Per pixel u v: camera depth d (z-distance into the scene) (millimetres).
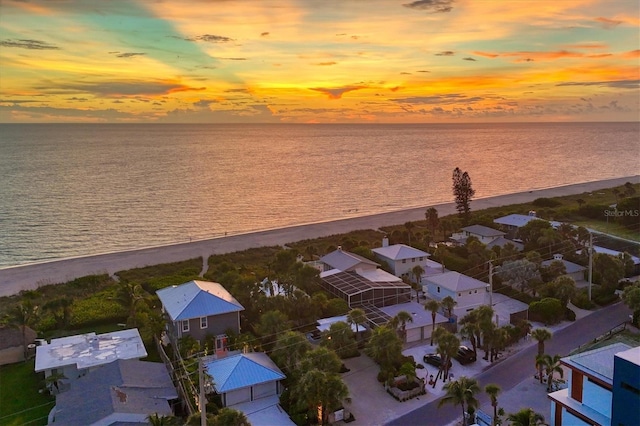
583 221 124688
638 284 67500
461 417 44781
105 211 161125
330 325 58031
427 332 62312
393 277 75688
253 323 64250
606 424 34438
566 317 66562
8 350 57031
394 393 48438
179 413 45750
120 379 45906
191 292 61938
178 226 143500
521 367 53844
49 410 46750
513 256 86188
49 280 89062
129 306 66250
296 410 43875
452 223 113250
